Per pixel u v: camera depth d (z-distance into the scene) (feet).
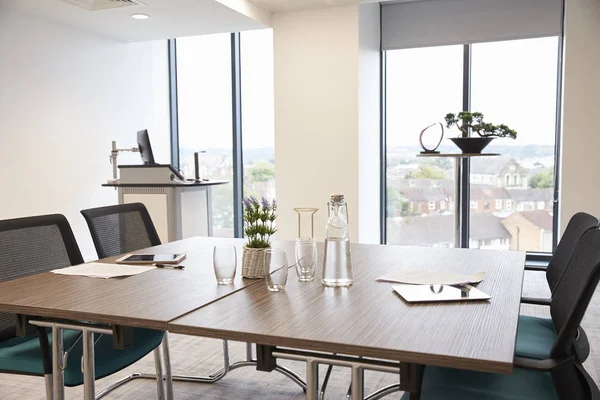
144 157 16.57
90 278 6.43
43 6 15.83
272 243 9.16
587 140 16.10
